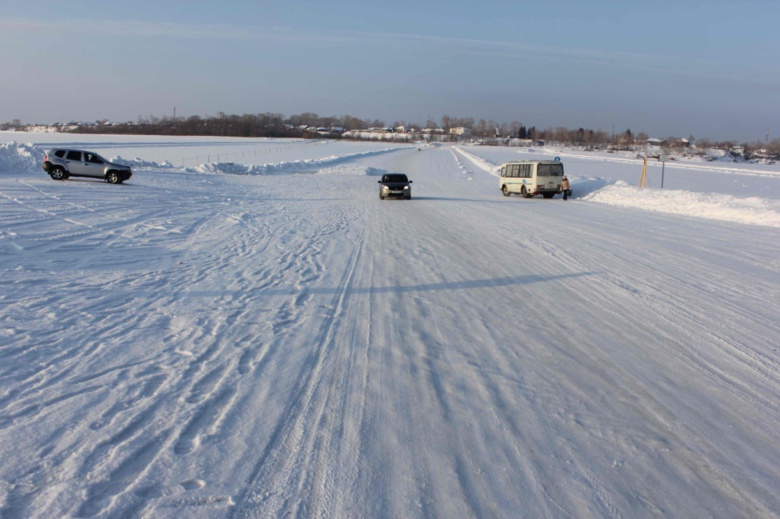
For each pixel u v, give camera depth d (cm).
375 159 8525
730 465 396
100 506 331
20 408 459
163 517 323
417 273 1066
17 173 3094
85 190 2391
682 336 692
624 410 484
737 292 931
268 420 454
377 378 549
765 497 357
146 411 462
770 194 3844
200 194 2627
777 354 631
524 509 339
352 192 3388
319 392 512
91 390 502
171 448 403
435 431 440
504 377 555
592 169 6350
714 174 6072
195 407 472
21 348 597
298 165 5925
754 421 467
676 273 1087
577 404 495
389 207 2520
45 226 1430
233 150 9675
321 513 331
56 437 414
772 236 1670
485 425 452
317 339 666
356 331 701
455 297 883
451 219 2050
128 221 1617
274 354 611
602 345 656
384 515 330
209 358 594
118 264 1054
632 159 9481
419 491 357
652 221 2044
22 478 358
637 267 1144
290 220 1881
